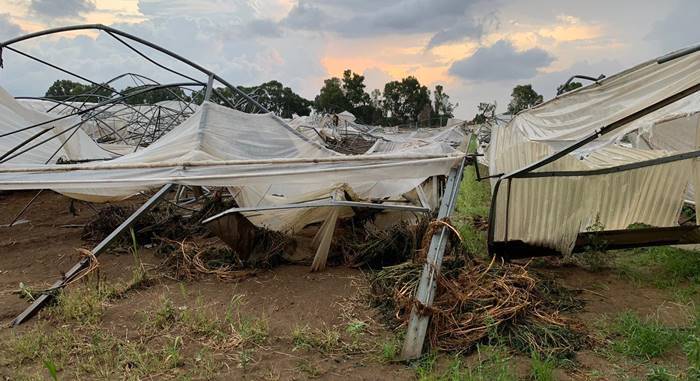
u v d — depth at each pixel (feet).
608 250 20.97
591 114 24.04
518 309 14.43
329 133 100.78
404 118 306.96
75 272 17.60
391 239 20.45
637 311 15.96
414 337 13.16
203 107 28.71
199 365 12.62
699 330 14.03
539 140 24.58
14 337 13.94
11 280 19.04
